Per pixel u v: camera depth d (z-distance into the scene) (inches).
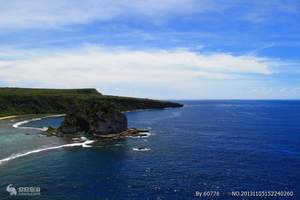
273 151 3853.3
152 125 6663.4
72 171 2876.5
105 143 4318.4
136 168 3004.4
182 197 2253.9
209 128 6220.5
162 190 2389.3
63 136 4795.8
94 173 2822.3
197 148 4025.6
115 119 4958.2
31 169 2930.6
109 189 2404.0
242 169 2972.4
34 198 2209.6
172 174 2805.1
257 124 7066.9
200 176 2743.6
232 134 5378.9
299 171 2901.1
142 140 4626.0
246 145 4271.7
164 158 3430.1
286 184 2529.5
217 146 4185.5
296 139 4835.1
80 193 2316.7
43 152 3663.9
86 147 4010.8
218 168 3011.8
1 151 3678.6
